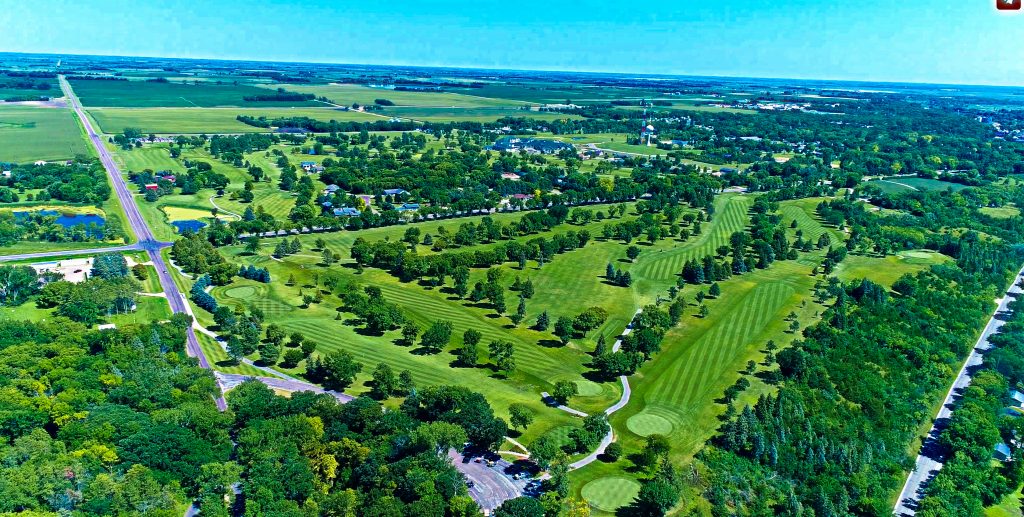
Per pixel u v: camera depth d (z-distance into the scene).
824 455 178.12
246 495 149.00
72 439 162.25
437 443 167.62
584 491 163.62
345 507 147.12
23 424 166.75
